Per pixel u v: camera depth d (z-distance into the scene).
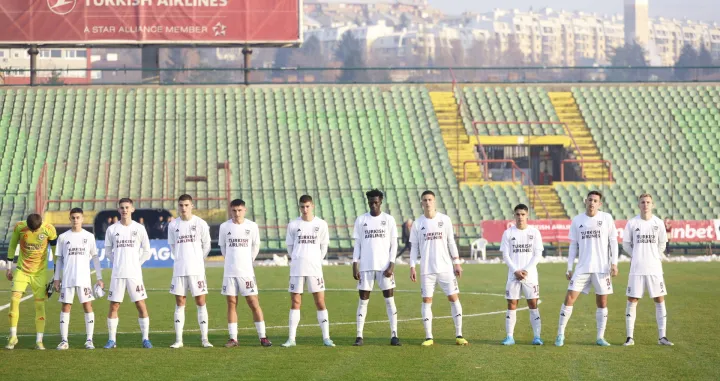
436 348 24.22
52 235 24.89
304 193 70.50
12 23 71.88
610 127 80.00
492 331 27.78
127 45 72.56
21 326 30.02
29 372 20.73
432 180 72.81
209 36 72.50
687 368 21.02
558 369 20.89
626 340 24.80
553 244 63.62
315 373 20.44
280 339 26.36
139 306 24.72
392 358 22.52
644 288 24.89
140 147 73.94
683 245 65.56
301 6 73.19
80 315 32.84
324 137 76.62
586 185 73.19
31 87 78.75
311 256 24.73
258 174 72.06
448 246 25.06
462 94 82.50
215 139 75.31
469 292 40.59
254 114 78.38
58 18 71.94
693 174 75.44
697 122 80.94
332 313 33.00
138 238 24.86
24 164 71.19
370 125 78.38
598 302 24.77
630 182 74.25
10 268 24.86
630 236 24.92
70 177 70.25
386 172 73.31
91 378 20.00
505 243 25.17
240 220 24.80
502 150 79.06
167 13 72.00
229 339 24.91
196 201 69.00
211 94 80.12
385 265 24.78
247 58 74.75
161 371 20.78
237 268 24.62
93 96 78.88
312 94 81.12
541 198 71.56
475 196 71.19
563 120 80.38
